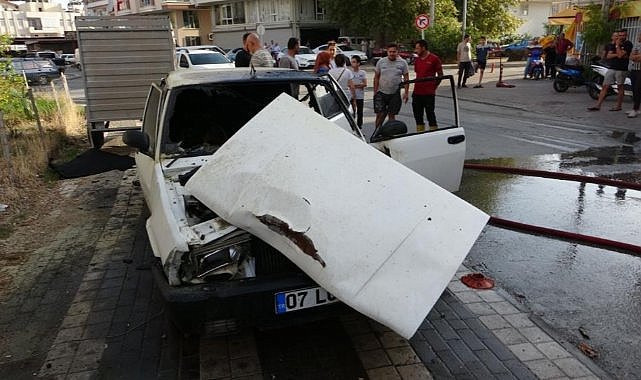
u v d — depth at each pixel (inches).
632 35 717.3
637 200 248.7
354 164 129.5
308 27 1781.5
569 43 741.9
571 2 938.1
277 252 122.9
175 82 174.6
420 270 113.3
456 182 197.8
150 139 190.5
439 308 155.2
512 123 455.2
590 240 200.5
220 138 182.1
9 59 402.3
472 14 1454.2
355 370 128.3
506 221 219.5
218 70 196.5
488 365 128.0
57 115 486.0
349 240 112.7
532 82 789.2
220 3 1996.8
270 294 118.0
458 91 698.8
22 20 3452.3
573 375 123.6
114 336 145.9
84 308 161.8
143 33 397.4
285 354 135.7
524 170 294.0
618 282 170.2
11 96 425.7
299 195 118.0
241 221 115.8
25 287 177.8
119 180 314.8
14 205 264.2
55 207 265.4
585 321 147.5
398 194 124.3
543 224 220.8
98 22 387.9
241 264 121.3
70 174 303.9
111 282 179.5
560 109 523.5
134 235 223.5
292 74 189.8
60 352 138.9
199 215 130.9
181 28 2144.4
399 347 136.9
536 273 177.8
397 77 346.0
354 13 1446.9
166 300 114.3
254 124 141.6
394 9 1395.2
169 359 135.0
